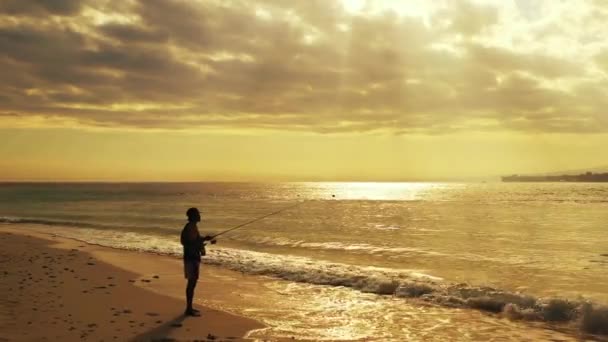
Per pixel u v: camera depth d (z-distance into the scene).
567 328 8.38
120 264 14.72
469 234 23.97
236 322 8.39
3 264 14.04
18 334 7.16
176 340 7.17
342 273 13.22
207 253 17.58
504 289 11.39
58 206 54.56
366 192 118.81
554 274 13.54
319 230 26.19
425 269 14.27
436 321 8.78
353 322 8.62
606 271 13.83
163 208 49.03
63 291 10.34
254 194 102.12
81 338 7.08
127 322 8.09
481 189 129.12
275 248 19.09
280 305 9.86
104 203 60.69
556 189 120.12
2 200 72.50
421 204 54.31
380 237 22.78
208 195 93.38
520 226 27.88
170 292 10.79
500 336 7.90
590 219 32.62
